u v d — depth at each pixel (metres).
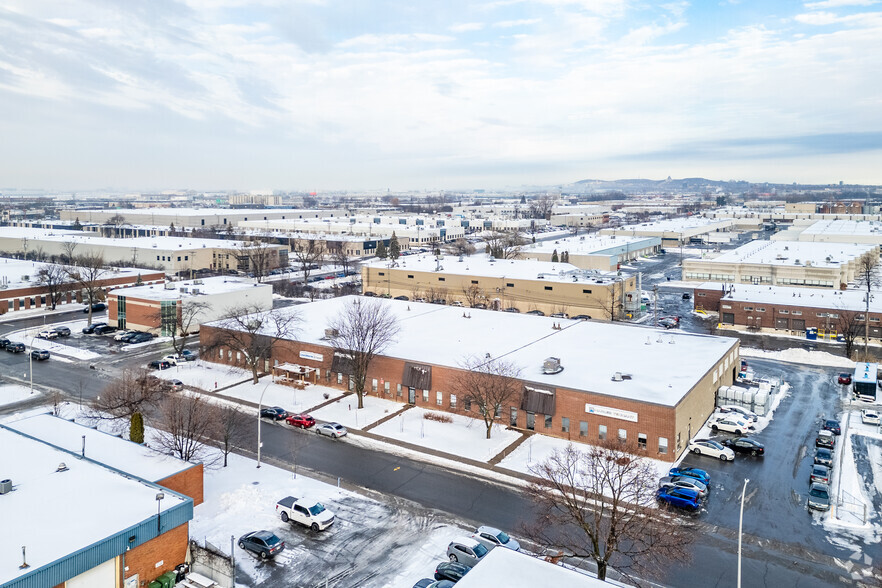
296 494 45.44
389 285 130.00
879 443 55.19
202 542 38.50
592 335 76.31
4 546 30.27
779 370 79.94
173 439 49.50
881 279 139.75
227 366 78.94
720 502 44.47
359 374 64.25
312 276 159.38
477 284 119.69
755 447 52.88
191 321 95.38
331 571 36.06
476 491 46.28
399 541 39.38
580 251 162.88
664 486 44.94
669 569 36.31
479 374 59.06
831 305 99.19
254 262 155.25
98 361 81.44
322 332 77.31
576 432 55.56
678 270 172.75
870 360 82.44
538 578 28.69
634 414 52.53
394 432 57.84
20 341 90.81
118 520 33.31
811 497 43.94
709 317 112.69
